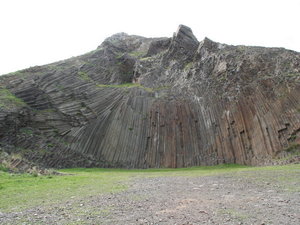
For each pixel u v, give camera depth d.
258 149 27.69
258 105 29.23
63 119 33.75
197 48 44.19
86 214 7.97
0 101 30.70
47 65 41.00
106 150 34.41
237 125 30.83
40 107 33.53
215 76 36.19
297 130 24.45
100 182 16.02
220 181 15.07
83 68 44.00
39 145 30.41
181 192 11.84
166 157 34.22
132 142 35.53
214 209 8.22
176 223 6.82
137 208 8.65
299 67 28.55
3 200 10.41
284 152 24.70
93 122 35.28
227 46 39.03
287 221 6.66
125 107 37.62
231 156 30.44
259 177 15.22
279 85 28.16
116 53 53.72
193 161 33.00
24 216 7.90
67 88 36.62
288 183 12.41
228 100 32.78
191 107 36.28
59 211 8.45
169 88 40.34
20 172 18.91
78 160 32.00
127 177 19.70
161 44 52.00
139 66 47.38
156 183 15.49
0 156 21.38
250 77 32.25
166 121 36.59
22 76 35.81
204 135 33.84
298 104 25.30
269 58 32.69
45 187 13.58
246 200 9.38
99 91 38.19
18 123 30.53
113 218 7.44
